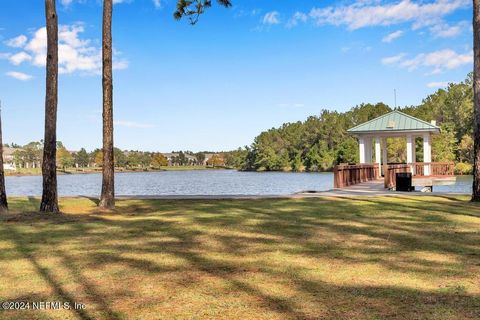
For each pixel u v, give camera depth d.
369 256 6.76
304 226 9.75
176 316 4.33
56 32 12.59
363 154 28.53
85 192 41.97
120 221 11.25
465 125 67.19
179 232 9.30
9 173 142.50
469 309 4.37
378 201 14.49
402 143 63.69
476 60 13.63
